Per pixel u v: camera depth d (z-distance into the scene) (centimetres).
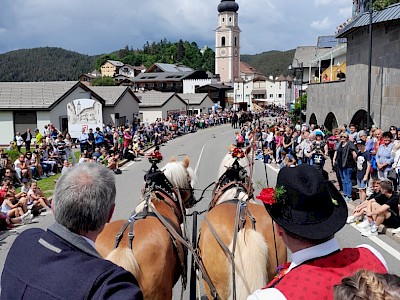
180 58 18375
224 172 659
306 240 226
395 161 1139
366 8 2577
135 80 9912
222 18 13125
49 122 3341
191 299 479
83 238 219
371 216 926
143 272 397
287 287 212
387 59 1791
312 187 230
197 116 5888
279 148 2203
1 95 3438
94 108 3045
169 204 574
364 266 225
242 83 10275
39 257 207
